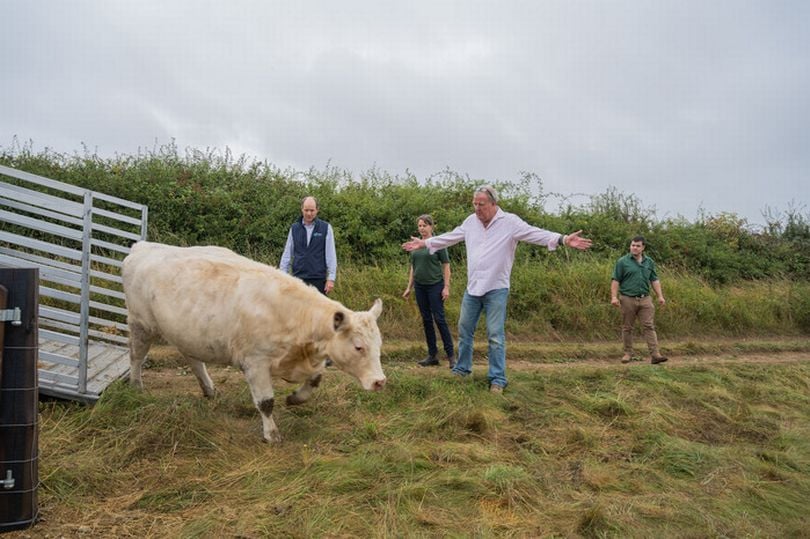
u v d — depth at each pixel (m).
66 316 6.80
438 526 4.10
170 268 5.84
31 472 3.87
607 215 17.94
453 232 7.63
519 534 4.07
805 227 20.02
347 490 4.54
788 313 14.53
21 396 3.79
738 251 18.62
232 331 5.51
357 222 13.78
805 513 4.69
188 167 14.42
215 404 6.24
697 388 7.86
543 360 10.05
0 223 11.59
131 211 12.62
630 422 6.36
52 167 13.34
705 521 4.39
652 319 10.01
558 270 13.81
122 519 4.06
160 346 8.94
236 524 4.00
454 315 11.42
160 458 4.95
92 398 5.78
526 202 16.92
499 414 6.41
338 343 5.36
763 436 6.31
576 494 4.72
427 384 7.11
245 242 12.88
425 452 5.23
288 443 5.46
